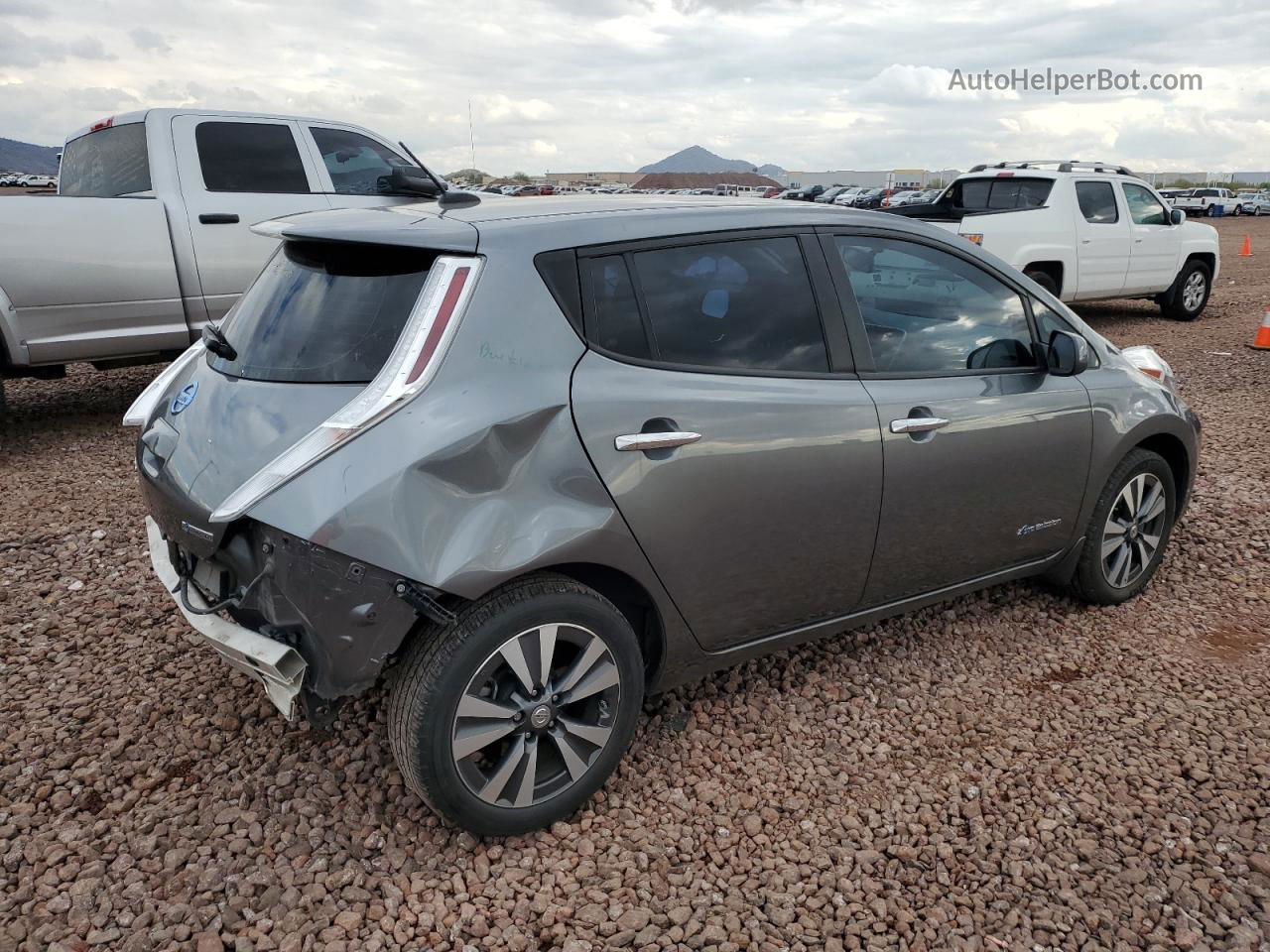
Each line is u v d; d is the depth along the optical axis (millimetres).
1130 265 11820
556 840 2725
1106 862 2676
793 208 3207
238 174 6867
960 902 2531
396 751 2516
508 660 2504
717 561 2881
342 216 2887
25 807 2791
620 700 2756
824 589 3195
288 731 3170
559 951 2354
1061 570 4023
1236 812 2869
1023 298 3744
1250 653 3818
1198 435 4316
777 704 3414
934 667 3688
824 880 2602
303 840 2680
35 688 3426
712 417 2777
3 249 5840
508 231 2625
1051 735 3262
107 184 7012
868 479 3119
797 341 3055
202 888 2492
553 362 2568
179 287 6590
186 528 2590
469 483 2412
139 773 2967
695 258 2904
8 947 2291
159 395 3227
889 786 2986
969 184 11891
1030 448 3562
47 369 6312
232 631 2506
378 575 2336
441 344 2436
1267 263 22016
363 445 2340
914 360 3348
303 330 2641
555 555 2498
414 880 2547
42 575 4352
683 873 2615
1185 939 2404
